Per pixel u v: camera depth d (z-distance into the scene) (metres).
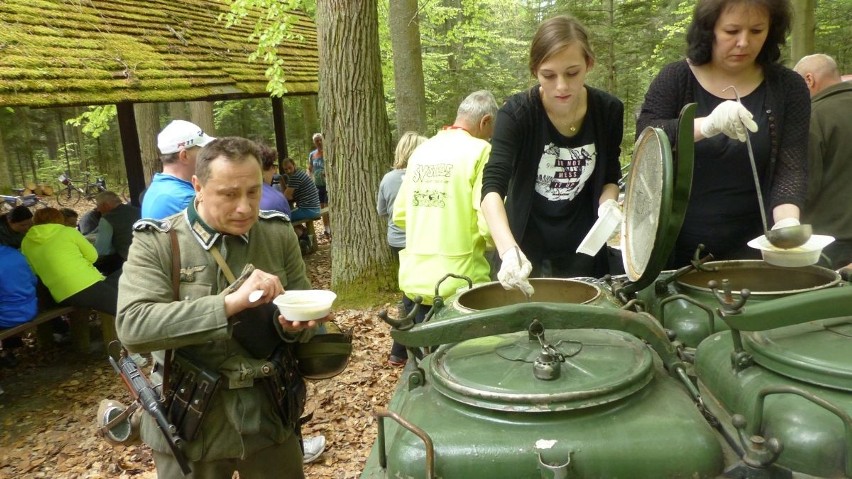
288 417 2.24
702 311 1.78
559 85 2.21
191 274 2.09
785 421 1.15
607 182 2.55
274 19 9.23
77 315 6.10
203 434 2.11
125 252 6.33
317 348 2.34
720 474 1.17
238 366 2.08
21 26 6.66
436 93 16.81
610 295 1.85
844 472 1.08
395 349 5.13
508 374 1.32
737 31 2.10
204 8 10.63
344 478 3.68
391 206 5.40
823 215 3.43
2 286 5.05
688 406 1.28
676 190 1.66
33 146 27.27
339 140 6.64
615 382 1.24
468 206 3.14
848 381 1.15
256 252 2.23
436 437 1.23
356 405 4.57
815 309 1.28
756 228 2.38
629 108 14.95
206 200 2.07
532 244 2.64
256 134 26.42
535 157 2.48
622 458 1.15
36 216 5.51
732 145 2.26
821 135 3.35
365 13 6.49
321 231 11.97
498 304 1.91
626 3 12.91
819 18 12.78
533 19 15.77
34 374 5.71
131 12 8.78
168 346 1.94
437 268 3.17
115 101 6.44
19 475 4.00
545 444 1.17
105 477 3.91
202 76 8.33
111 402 2.43
